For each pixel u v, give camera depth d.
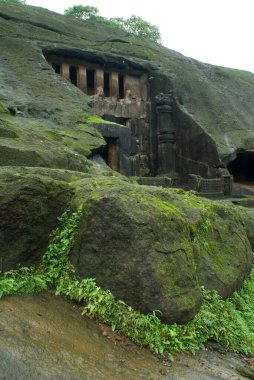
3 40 15.80
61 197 4.75
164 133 18.38
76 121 12.99
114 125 14.07
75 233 4.57
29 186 4.38
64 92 14.57
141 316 4.14
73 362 3.20
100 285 4.32
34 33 17.11
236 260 6.08
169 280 4.25
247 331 5.05
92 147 11.19
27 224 4.38
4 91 12.77
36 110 12.46
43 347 3.21
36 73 14.88
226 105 19.94
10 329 3.28
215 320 4.80
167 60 20.33
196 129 17.62
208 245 5.66
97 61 17.94
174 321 4.24
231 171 19.91
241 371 4.12
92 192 4.66
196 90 19.67
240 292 6.14
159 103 18.47
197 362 4.05
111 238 4.31
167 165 18.20
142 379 3.37
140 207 4.39
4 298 3.81
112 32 20.56
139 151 18.50
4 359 2.86
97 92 17.88
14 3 18.52
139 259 4.19
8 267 4.28
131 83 19.19
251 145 17.98
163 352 3.97
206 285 5.29
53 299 4.16
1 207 4.17
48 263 4.53
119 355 3.65
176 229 4.62
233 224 6.63
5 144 7.61
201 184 15.65
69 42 17.66
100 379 3.11
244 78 23.62
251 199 14.87
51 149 8.47
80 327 3.84
